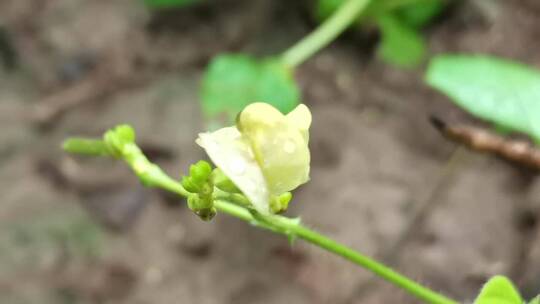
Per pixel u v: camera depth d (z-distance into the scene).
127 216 0.33
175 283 0.32
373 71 0.38
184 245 0.32
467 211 0.33
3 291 0.30
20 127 0.35
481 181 0.34
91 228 0.32
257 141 0.17
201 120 0.35
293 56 0.32
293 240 0.19
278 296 0.32
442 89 0.25
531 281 0.31
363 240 0.33
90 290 0.31
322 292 0.32
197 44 0.38
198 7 0.38
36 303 0.30
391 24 0.36
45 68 0.37
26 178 0.33
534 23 0.39
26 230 0.32
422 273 0.32
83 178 0.33
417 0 0.36
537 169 0.24
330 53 0.38
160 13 0.38
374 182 0.34
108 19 0.38
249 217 0.19
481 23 0.39
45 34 0.37
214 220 0.33
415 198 0.34
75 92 0.36
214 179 0.18
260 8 0.38
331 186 0.34
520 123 0.24
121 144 0.20
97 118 0.35
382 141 0.35
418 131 0.36
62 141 0.34
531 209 0.33
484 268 0.32
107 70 0.37
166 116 0.35
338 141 0.35
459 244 0.33
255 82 0.29
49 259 0.31
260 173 0.17
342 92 0.37
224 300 0.31
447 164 0.35
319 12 0.36
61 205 0.33
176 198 0.33
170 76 0.37
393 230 0.33
